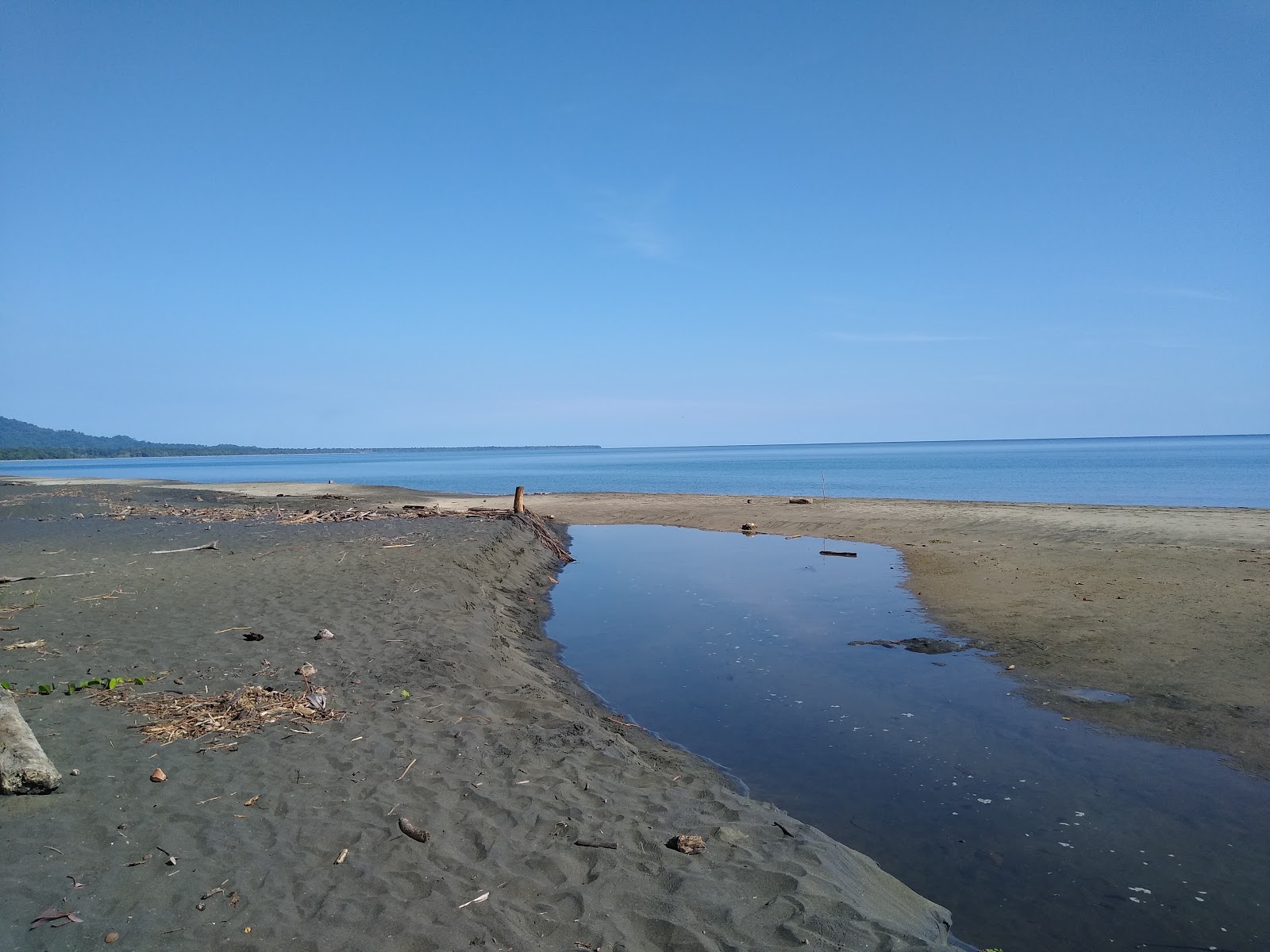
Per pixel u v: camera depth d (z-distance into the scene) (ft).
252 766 19.21
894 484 177.37
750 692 31.50
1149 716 27.32
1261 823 20.20
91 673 25.52
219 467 421.59
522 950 12.73
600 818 17.87
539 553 67.97
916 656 35.78
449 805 17.93
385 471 333.42
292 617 34.45
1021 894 17.31
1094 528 68.90
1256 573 47.78
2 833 15.11
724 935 13.46
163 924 12.73
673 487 183.62
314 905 13.58
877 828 20.31
